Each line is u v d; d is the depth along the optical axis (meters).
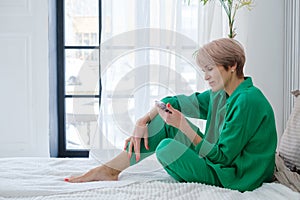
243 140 1.83
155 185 1.73
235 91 1.94
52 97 3.25
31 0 3.03
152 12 3.01
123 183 1.76
